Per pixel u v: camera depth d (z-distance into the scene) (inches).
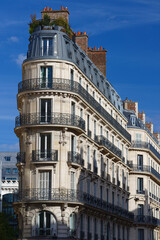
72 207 2706.7
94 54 3718.0
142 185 4156.0
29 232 2655.0
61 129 2738.7
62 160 2711.6
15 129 2815.0
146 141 4325.8
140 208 4126.5
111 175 3459.6
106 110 3442.4
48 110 2758.4
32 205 2674.7
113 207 3454.7
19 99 2878.9
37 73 2783.0
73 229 2723.9
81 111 2972.4
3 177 4763.8
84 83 3031.5
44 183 2701.8
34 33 2874.0
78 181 2815.0
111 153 3385.8
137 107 4594.0
